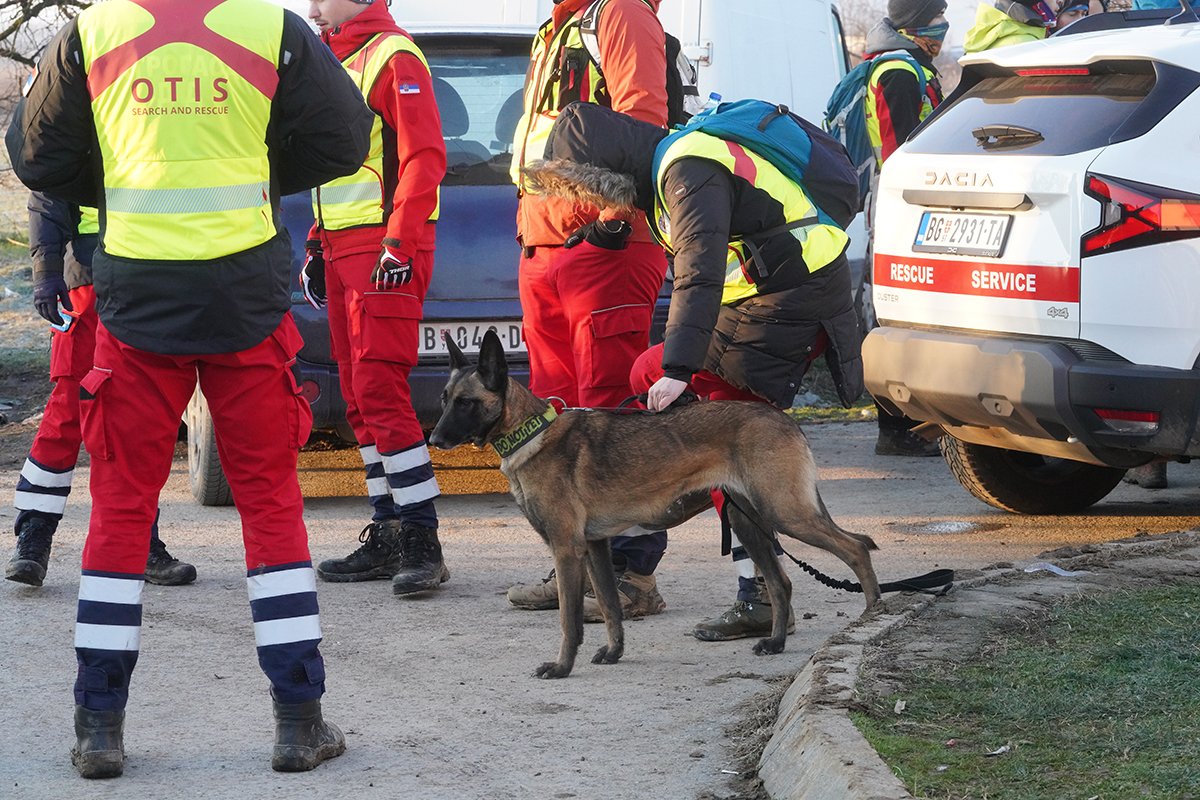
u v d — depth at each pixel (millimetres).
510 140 8250
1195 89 6289
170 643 5715
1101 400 6109
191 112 4102
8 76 12734
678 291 5160
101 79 4125
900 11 10828
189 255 4090
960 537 7516
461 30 8508
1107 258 6141
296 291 7668
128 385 4211
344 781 4234
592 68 6051
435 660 5508
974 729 4121
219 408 4297
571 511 5293
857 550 5348
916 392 6895
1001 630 5074
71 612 6141
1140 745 3928
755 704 4848
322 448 9820
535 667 5418
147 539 4328
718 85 11461
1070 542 7355
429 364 7789
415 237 6270
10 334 13539
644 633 5895
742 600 5770
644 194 5418
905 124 10297
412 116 6242
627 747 4500
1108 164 6188
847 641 4914
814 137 5516
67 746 4547
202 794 4133
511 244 7945
